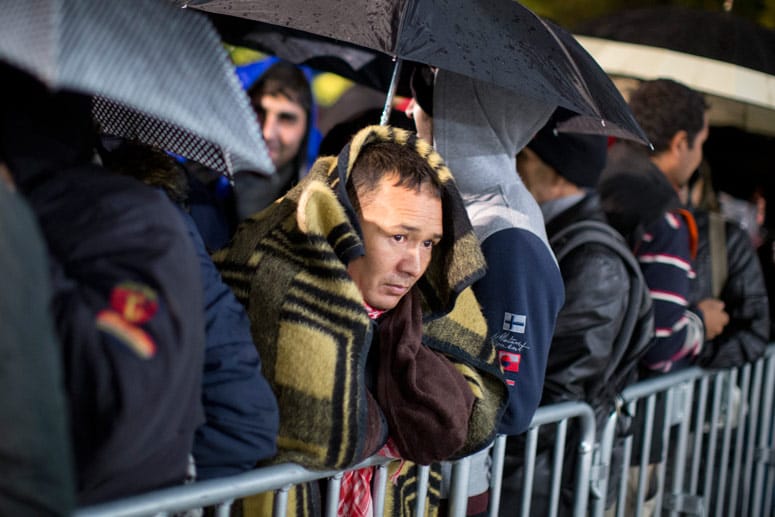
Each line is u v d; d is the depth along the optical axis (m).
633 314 2.63
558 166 2.69
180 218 1.47
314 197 1.80
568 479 2.70
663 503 3.41
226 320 1.67
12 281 1.15
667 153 3.37
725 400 3.59
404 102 3.83
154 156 1.79
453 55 2.14
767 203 4.61
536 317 2.24
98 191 1.41
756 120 4.28
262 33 3.66
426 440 1.91
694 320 3.24
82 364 1.30
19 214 1.19
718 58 4.30
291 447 1.81
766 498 3.99
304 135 3.63
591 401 2.65
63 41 1.20
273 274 1.85
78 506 1.44
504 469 2.61
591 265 2.56
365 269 1.89
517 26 2.30
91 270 1.35
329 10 2.31
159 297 1.37
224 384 1.65
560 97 2.18
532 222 2.32
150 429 1.36
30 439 1.14
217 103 1.35
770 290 4.17
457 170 2.40
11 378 1.13
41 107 1.40
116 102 1.95
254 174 3.31
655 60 4.33
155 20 1.33
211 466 1.69
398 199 1.86
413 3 2.20
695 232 3.20
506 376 2.21
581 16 5.95
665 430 3.20
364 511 2.01
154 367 1.34
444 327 2.06
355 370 1.76
